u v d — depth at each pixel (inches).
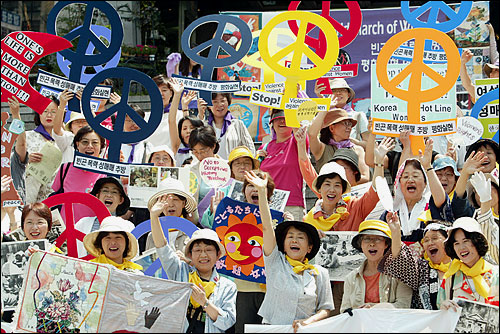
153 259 252.4
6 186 271.7
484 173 277.3
